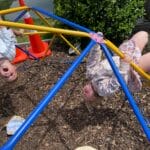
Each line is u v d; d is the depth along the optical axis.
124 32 4.21
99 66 2.79
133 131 3.05
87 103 3.34
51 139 3.06
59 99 3.46
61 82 2.22
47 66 4.02
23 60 4.13
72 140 3.03
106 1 3.96
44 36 4.50
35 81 3.79
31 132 3.13
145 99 3.37
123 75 2.72
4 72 2.97
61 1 4.18
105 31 4.18
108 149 2.92
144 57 2.90
